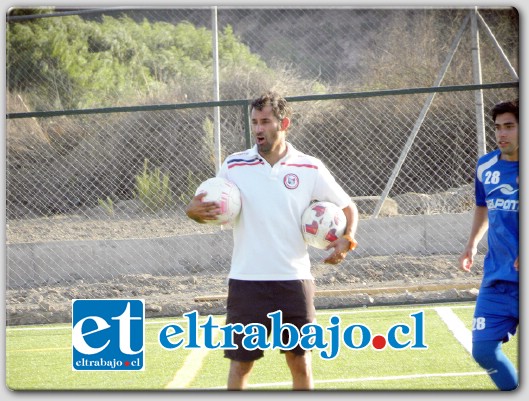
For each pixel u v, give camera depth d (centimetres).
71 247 2003
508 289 959
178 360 1308
